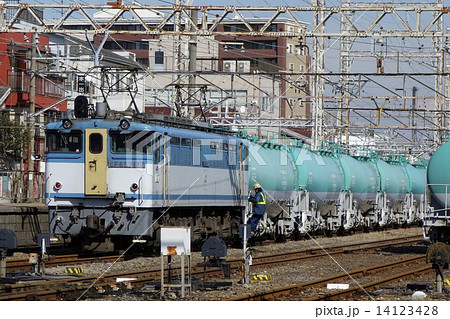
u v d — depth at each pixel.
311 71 64.19
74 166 36.44
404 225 75.31
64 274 29.27
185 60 58.16
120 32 49.00
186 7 49.09
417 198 76.88
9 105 69.75
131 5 48.75
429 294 25.55
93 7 48.72
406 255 42.34
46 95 71.94
